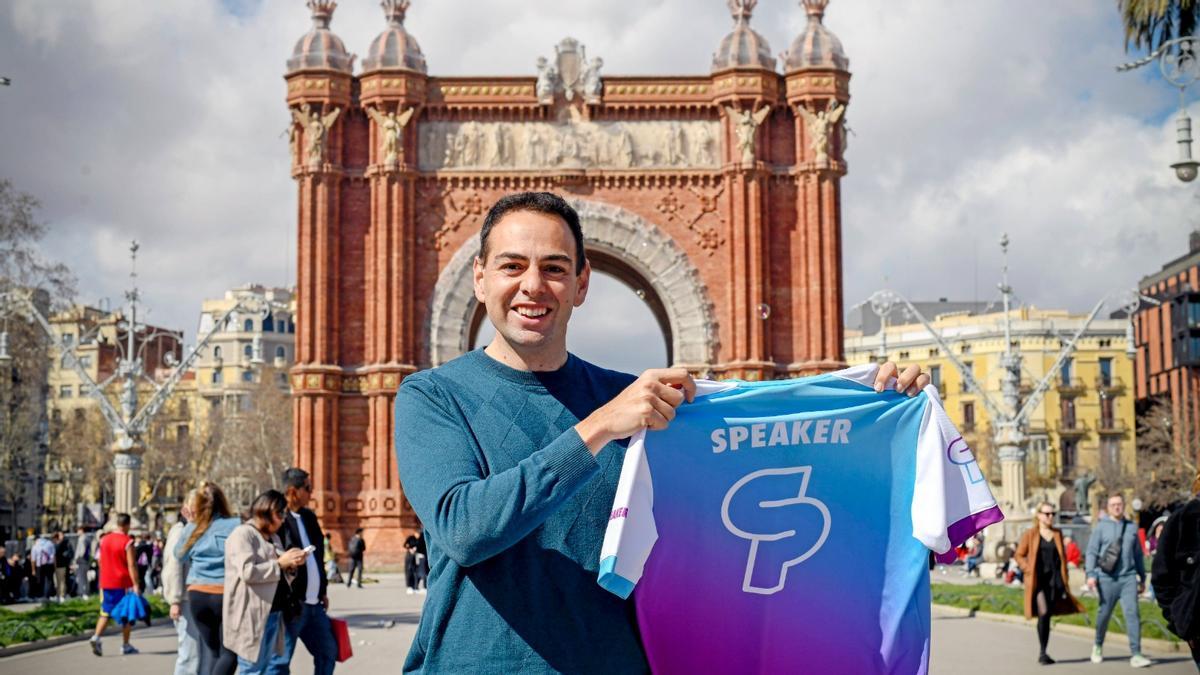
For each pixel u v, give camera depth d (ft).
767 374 210.38
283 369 607.37
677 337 213.66
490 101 216.33
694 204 216.33
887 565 24.38
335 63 215.51
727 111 215.51
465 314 213.46
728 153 215.72
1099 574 86.84
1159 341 446.19
